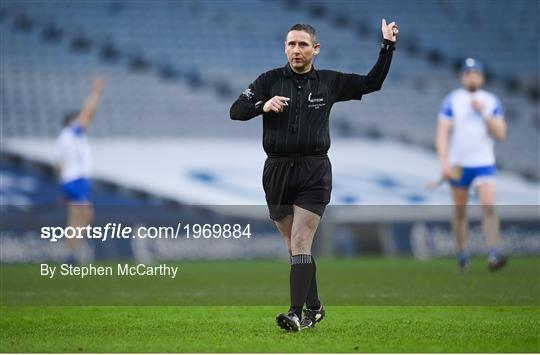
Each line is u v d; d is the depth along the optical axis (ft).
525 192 272.10
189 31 310.86
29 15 305.32
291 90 80.23
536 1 334.85
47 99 285.02
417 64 313.12
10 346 73.77
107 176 246.47
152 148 256.93
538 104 310.04
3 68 291.79
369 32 323.37
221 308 107.14
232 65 304.09
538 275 156.56
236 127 282.56
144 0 315.99
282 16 321.73
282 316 78.69
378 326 87.76
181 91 291.58
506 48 322.55
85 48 302.45
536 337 79.46
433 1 330.13
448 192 246.06
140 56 302.04
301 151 80.02
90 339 78.18
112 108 283.79
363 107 290.35
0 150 244.42
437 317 96.89
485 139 158.61
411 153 261.85
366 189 248.11
